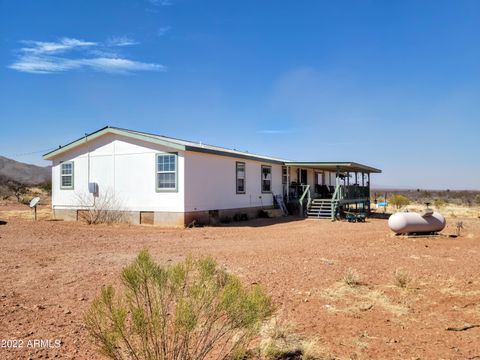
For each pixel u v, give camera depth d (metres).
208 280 3.75
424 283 7.03
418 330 4.90
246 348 4.09
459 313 5.52
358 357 4.13
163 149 16.55
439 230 13.72
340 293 6.32
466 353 4.25
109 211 17.56
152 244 11.31
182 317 3.30
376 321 5.18
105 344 3.20
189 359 3.45
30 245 10.70
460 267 8.35
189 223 16.28
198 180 16.91
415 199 54.38
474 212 29.44
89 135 18.11
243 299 3.47
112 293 3.46
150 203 16.81
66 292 6.16
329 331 4.80
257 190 21.70
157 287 3.70
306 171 28.62
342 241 12.23
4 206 29.00
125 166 17.47
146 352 3.34
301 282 6.95
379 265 8.51
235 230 15.32
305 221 19.91
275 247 10.91
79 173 18.75
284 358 4.13
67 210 19.09
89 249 10.23
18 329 4.68
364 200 27.27
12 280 6.86
